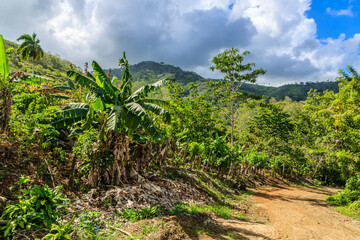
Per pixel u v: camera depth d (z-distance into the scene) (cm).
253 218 1159
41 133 745
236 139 3944
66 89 1380
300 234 938
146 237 598
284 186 3047
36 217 508
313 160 3981
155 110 895
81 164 880
